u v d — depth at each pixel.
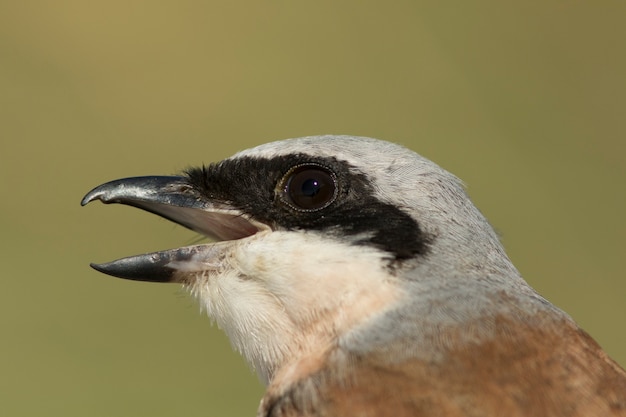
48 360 11.11
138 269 6.36
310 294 5.84
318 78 14.59
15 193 13.56
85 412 10.48
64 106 14.37
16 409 10.48
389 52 14.52
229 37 15.33
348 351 5.32
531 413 4.71
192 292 6.31
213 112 14.53
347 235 5.88
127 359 11.21
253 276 6.07
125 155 14.11
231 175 6.27
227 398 10.77
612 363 5.17
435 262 5.73
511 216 12.82
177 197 6.41
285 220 6.09
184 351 11.42
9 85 14.43
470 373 4.90
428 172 6.00
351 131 13.99
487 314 5.36
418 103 13.95
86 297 12.09
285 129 14.24
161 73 14.89
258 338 6.04
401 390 4.84
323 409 4.91
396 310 5.55
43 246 12.80
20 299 11.95
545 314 5.41
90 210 13.45
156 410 10.66
